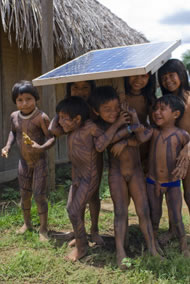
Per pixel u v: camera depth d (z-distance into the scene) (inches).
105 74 90.7
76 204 114.3
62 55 253.4
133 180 115.6
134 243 133.3
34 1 194.1
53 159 197.9
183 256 117.3
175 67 117.1
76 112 109.0
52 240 135.8
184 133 113.8
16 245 131.2
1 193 209.0
